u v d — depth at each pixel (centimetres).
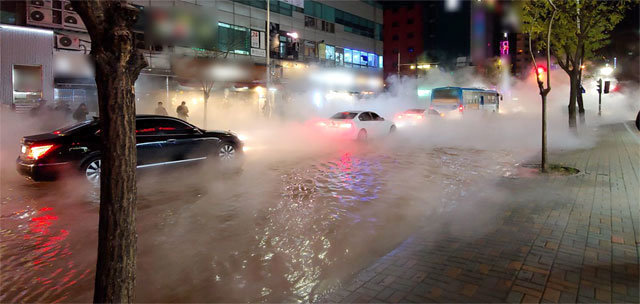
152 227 561
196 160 986
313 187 811
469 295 331
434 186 812
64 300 363
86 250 483
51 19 1925
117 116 242
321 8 3878
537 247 435
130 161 250
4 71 1805
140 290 380
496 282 354
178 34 2497
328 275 411
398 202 692
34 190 779
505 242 454
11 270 425
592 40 1502
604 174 848
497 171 948
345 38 4250
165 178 898
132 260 254
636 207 591
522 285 346
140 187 807
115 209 246
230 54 2902
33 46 1883
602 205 604
